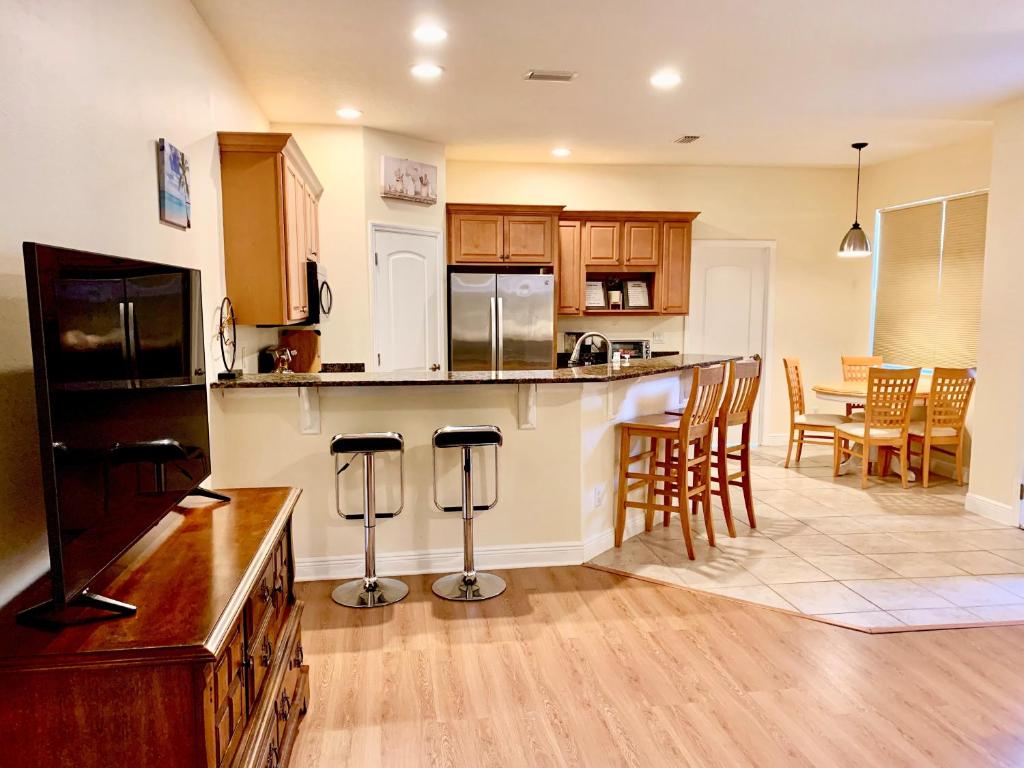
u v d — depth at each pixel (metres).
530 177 6.34
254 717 1.70
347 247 4.93
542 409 3.56
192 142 2.92
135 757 1.31
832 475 5.70
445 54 3.54
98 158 2.01
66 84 1.81
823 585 3.41
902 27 3.20
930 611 3.12
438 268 5.66
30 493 1.62
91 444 1.40
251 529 1.91
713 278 6.72
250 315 3.42
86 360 1.39
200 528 1.92
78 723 1.29
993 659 2.70
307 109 4.48
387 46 3.42
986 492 4.54
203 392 2.19
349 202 4.91
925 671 2.61
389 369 5.23
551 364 5.88
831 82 3.99
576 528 3.67
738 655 2.73
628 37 3.33
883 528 4.30
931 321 5.89
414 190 5.29
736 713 2.34
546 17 3.09
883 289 6.45
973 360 5.47
